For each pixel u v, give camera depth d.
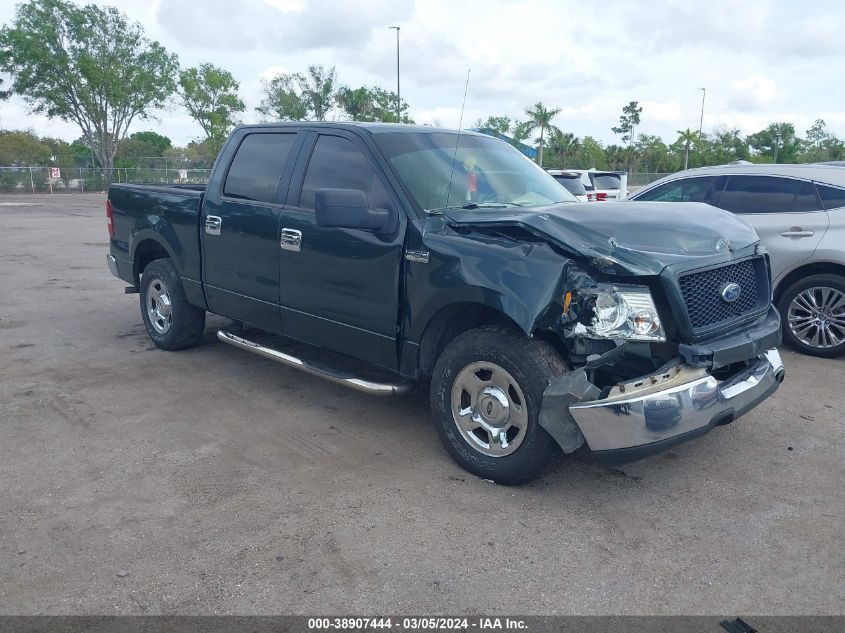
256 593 3.02
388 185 4.41
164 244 6.17
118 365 6.16
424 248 4.09
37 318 7.95
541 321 3.55
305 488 3.95
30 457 4.30
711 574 3.21
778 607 2.99
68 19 48.00
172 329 6.35
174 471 4.14
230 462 4.27
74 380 5.74
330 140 4.89
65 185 46.69
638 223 3.89
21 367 6.08
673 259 3.61
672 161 71.50
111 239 7.03
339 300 4.64
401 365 4.39
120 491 3.89
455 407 4.10
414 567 3.22
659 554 3.36
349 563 3.24
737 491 4.00
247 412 5.09
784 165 6.96
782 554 3.38
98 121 51.53
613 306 3.53
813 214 6.57
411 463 4.29
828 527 3.62
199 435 4.67
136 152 78.56
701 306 3.74
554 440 3.73
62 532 3.47
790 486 4.06
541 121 51.22
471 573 3.18
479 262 3.82
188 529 3.51
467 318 4.23
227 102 57.69
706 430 3.67
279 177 5.14
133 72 50.81
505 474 3.90
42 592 3.01
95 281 10.47
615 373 3.81
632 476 4.16
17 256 13.12
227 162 5.65
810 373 6.14
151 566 3.20
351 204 4.09
